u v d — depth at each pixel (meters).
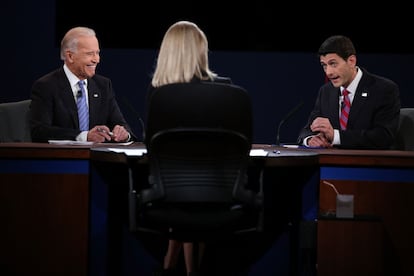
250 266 7.31
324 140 8.20
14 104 9.18
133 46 10.98
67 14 10.85
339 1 11.03
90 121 9.04
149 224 6.32
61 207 6.94
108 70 10.98
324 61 8.80
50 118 8.81
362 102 8.89
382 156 6.86
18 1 10.72
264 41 11.09
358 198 6.93
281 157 6.49
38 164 6.91
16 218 6.93
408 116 9.15
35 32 10.79
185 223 6.08
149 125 5.92
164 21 10.98
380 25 11.02
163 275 7.13
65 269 6.96
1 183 6.91
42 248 6.95
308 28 11.07
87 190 6.94
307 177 7.04
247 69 11.07
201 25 11.04
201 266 7.35
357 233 6.75
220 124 5.90
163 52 6.60
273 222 7.25
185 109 5.86
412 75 10.98
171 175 5.99
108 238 7.09
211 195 6.00
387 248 6.94
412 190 6.88
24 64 10.80
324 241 6.78
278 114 11.11
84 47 8.91
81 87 9.09
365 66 11.02
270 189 7.25
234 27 11.07
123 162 6.46
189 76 6.52
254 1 11.04
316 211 7.00
